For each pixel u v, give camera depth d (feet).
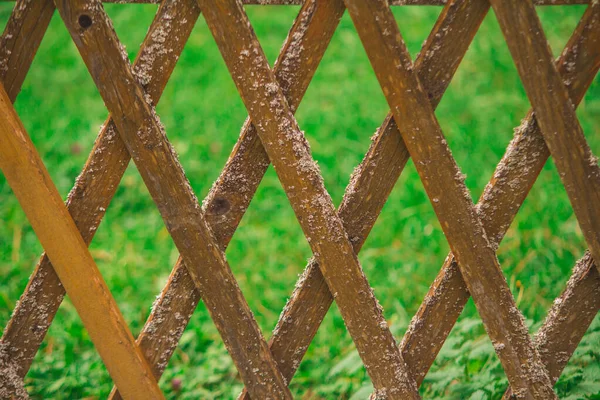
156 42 5.57
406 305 7.30
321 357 6.96
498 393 6.40
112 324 5.82
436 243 7.80
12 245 8.08
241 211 5.75
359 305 5.80
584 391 6.18
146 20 14.32
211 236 5.74
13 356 5.87
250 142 5.68
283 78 5.62
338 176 9.19
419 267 7.61
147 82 5.61
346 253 5.75
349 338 7.09
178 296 5.84
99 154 5.69
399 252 7.78
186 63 12.79
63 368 6.91
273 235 8.26
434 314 5.87
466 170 8.88
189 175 9.45
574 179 5.69
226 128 10.60
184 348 7.07
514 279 7.22
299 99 5.65
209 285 5.79
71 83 12.19
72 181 9.37
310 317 5.86
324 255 5.75
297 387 6.81
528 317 6.95
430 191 5.70
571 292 5.84
